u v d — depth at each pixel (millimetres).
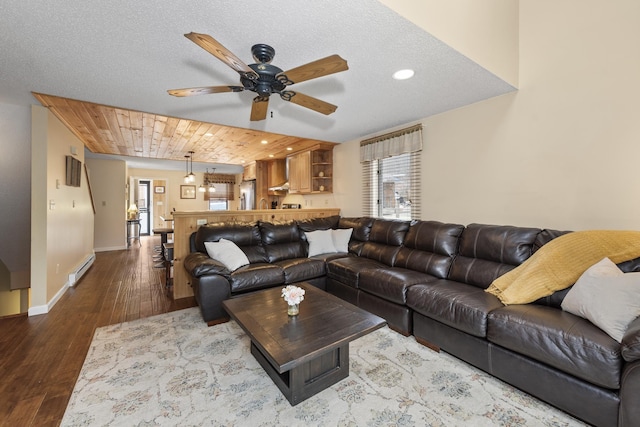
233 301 2309
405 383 1856
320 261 3504
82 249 4859
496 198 2883
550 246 2123
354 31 1744
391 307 2607
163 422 1536
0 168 3146
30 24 1645
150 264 5445
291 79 1776
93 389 1800
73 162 4102
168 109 3172
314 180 5289
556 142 2457
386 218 4215
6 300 4324
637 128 2053
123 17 1586
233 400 1707
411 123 3734
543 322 1638
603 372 1372
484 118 2951
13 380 1884
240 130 4219
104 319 2900
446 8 1907
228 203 10781
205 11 1539
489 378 1903
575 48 2334
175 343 2396
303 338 1688
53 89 2607
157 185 9805
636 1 2045
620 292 1509
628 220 2107
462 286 2416
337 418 1560
